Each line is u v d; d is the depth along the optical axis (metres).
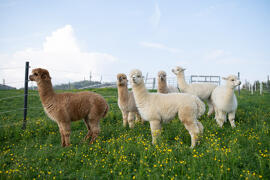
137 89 4.73
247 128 5.46
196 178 2.89
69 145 4.62
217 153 3.45
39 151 4.23
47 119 7.20
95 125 5.02
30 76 4.67
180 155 3.71
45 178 3.17
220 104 5.98
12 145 5.02
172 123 6.17
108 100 12.20
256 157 3.48
